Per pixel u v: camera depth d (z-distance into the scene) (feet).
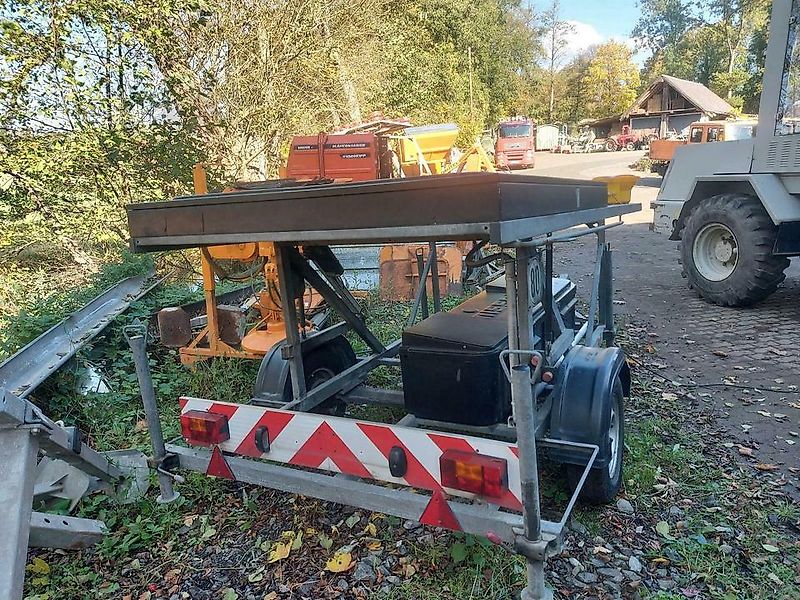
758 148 18.56
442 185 5.22
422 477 6.81
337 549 7.99
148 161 20.56
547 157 120.67
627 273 25.82
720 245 19.76
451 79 73.56
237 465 7.81
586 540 8.04
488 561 7.55
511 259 6.84
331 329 11.10
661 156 66.39
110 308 15.96
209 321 13.83
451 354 8.15
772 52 17.76
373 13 46.39
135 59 20.48
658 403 12.48
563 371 8.35
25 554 6.04
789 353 14.96
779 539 8.04
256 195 6.35
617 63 189.67
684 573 7.43
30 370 11.37
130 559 8.07
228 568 7.79
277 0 28.12
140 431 11.48
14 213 19.34
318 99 39.45
